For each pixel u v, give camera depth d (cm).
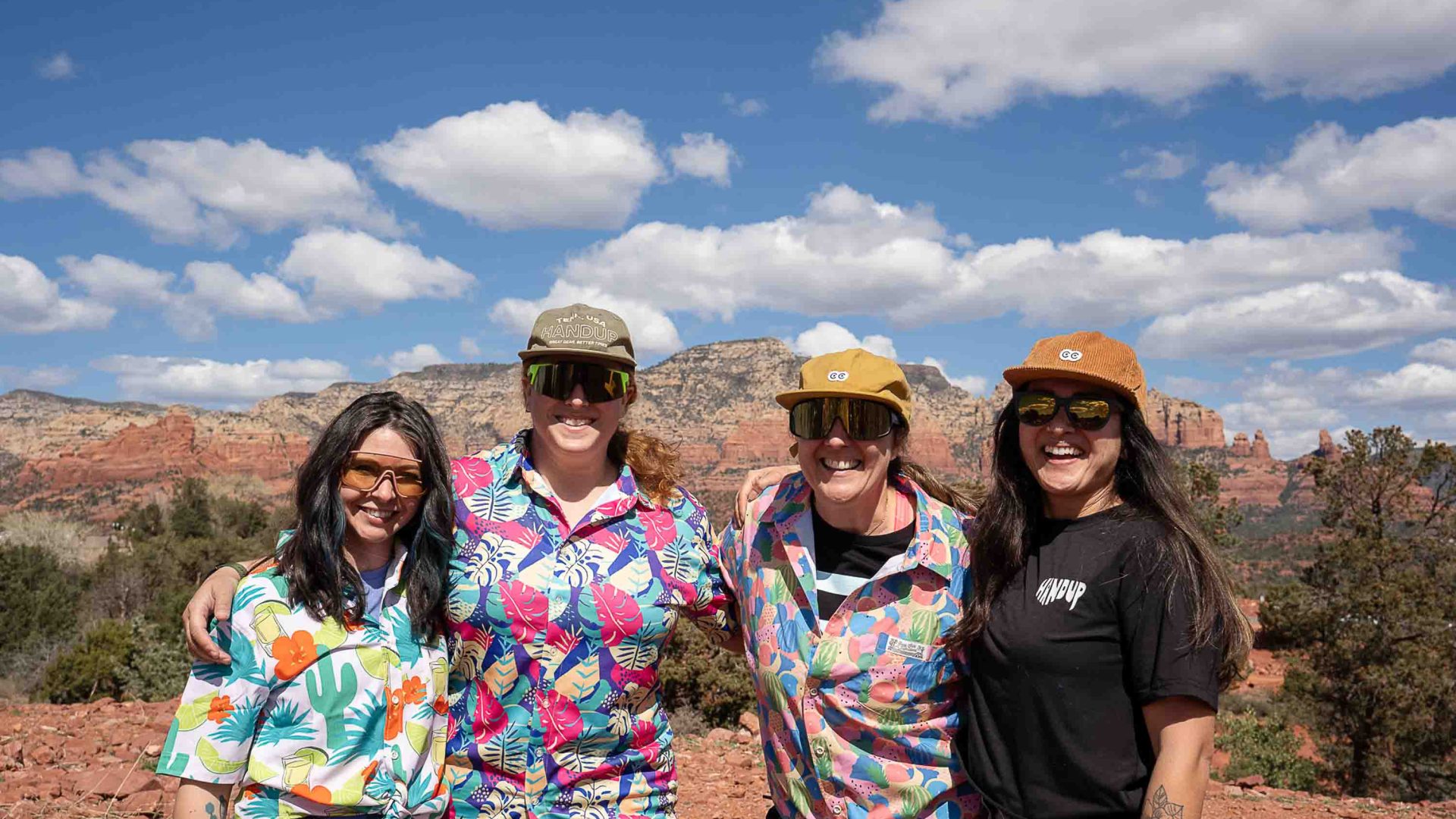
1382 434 2973
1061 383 260
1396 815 829
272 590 240
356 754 243
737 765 766
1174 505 250
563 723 268
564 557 274
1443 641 2009
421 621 254
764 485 308
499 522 277
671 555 288
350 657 244
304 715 239
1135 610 239
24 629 2559
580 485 291
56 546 4656
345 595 246
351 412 248
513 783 267
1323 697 2005
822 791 273
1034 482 269
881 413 270
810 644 274
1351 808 844
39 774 570
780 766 285
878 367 275
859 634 270
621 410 289
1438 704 1880
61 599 2873
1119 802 239
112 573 3581
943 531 277
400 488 247
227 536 5219
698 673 1121
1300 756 1778
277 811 237
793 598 281
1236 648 238
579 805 269
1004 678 253
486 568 269
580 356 277
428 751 259
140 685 1522
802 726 275
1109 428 255
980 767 261
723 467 16225
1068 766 242
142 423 19100
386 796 246
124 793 538
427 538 258
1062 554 255
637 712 281
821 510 283
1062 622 246
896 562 270
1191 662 230
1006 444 272
